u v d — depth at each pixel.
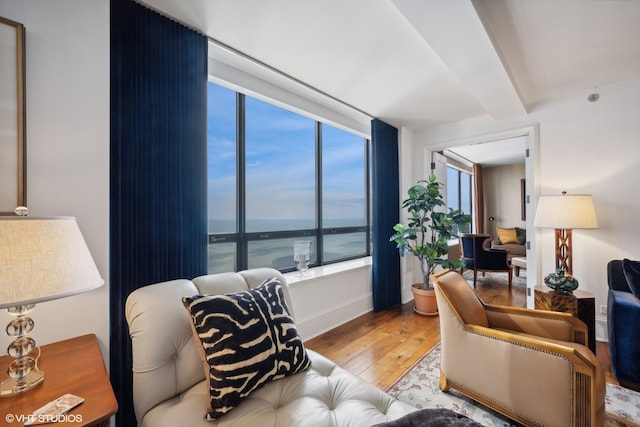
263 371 1.07
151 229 1.54
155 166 1.56
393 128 3.66
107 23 1.30
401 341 2.52
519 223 6.42
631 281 1.87
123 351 1.41
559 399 1.25
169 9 1.57
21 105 1.06
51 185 1.14
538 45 1.96
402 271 3.75
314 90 2.57
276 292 1.31
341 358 2.22
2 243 0.71
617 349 1.82
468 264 4.55
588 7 1.59
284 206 2.87
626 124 2.50
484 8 1.59
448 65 1.97
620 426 1.46
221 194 2.35
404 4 1.39
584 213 2.26
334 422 0.93
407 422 0.89
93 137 1.25
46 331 1.11
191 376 1.13
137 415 1.04
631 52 2.05
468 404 1.65
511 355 1.41
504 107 2.76
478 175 6.43
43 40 1.13
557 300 2.14
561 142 2.81
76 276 0.81
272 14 1.62
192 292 1.25
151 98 1.55
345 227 3.60
